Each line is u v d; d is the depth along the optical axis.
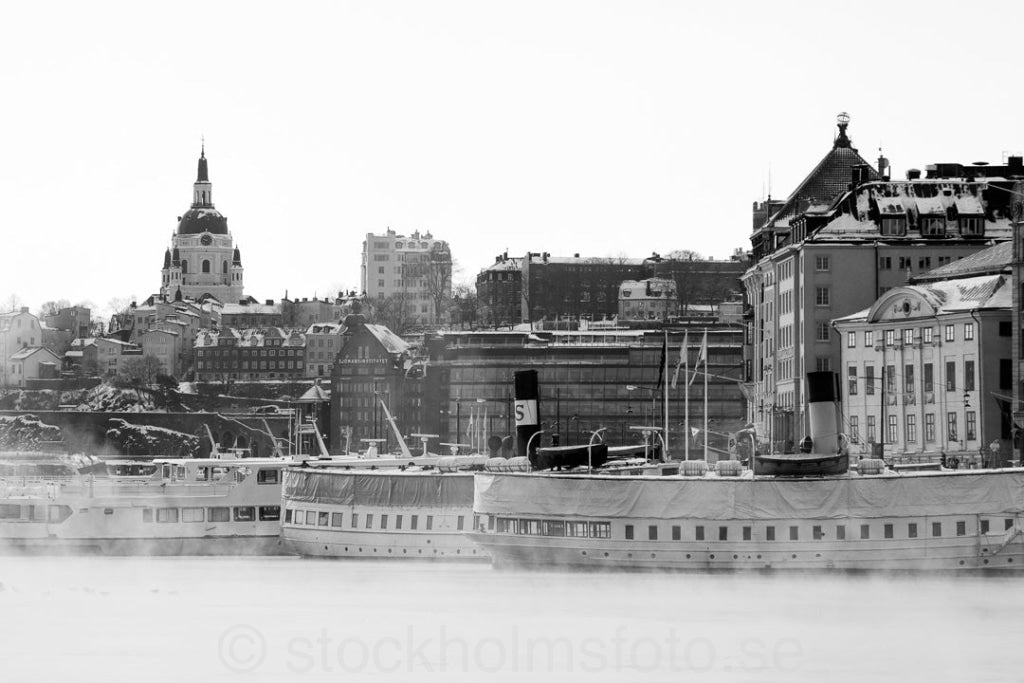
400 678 146.50
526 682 145.00
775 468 185.12
